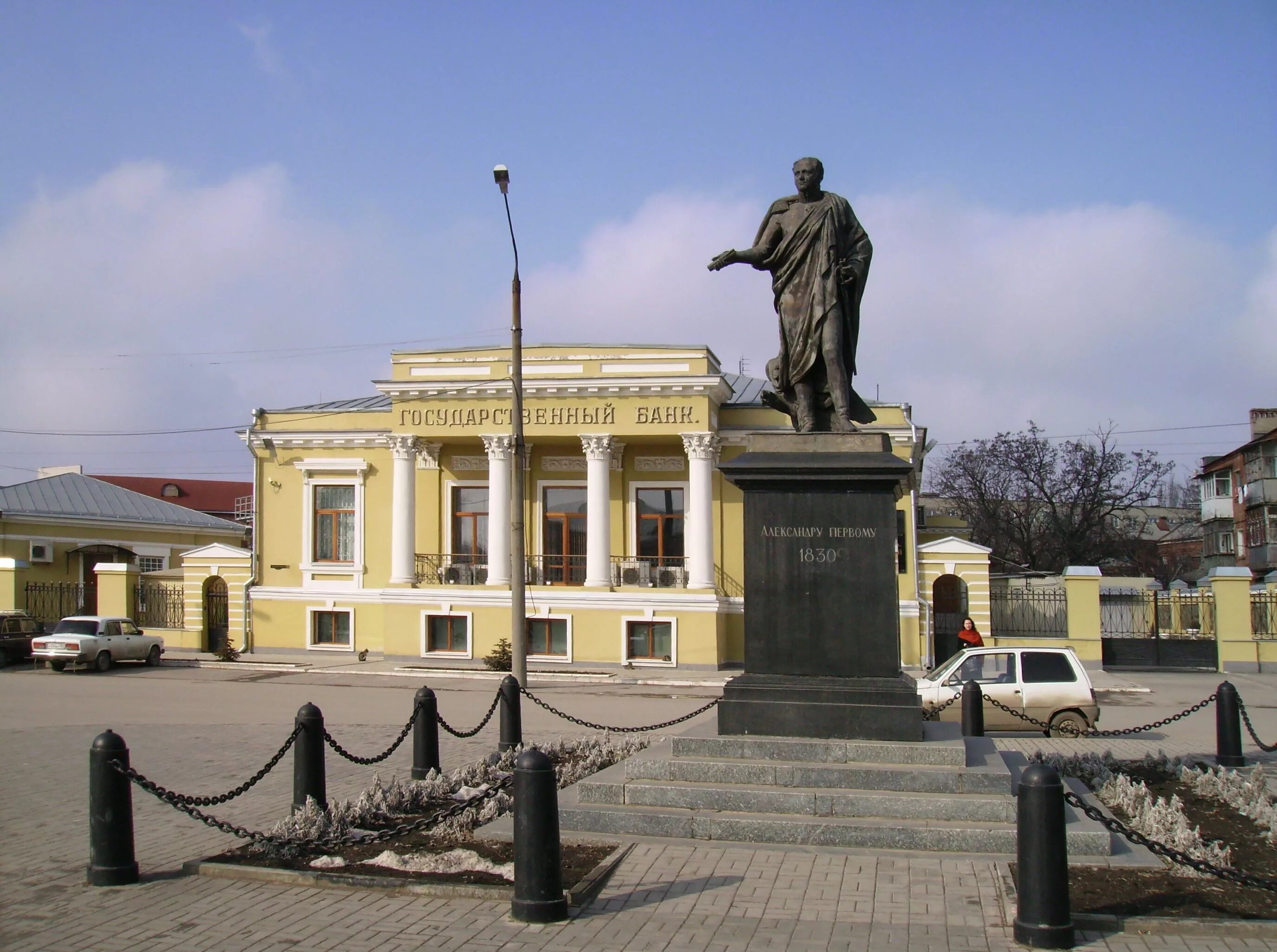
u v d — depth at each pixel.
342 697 23.62
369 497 35.38
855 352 10.76
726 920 6.69
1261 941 6.37
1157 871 7.62
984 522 56.16
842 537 9.60
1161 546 75.62
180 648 35.91
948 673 17.42
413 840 8.68
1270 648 31.67
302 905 7.14
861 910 6.85
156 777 12.49
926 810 8.34
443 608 32.53
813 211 10.71
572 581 33.75
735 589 32.81
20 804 10.90
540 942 6.36
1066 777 11.06
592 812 8.62
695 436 31.70
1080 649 31.39
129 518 46.00
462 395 32.72
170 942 6.42
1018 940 6.31
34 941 6.45
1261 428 56.31
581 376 32.22
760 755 9.09
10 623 33.12
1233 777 10.62
